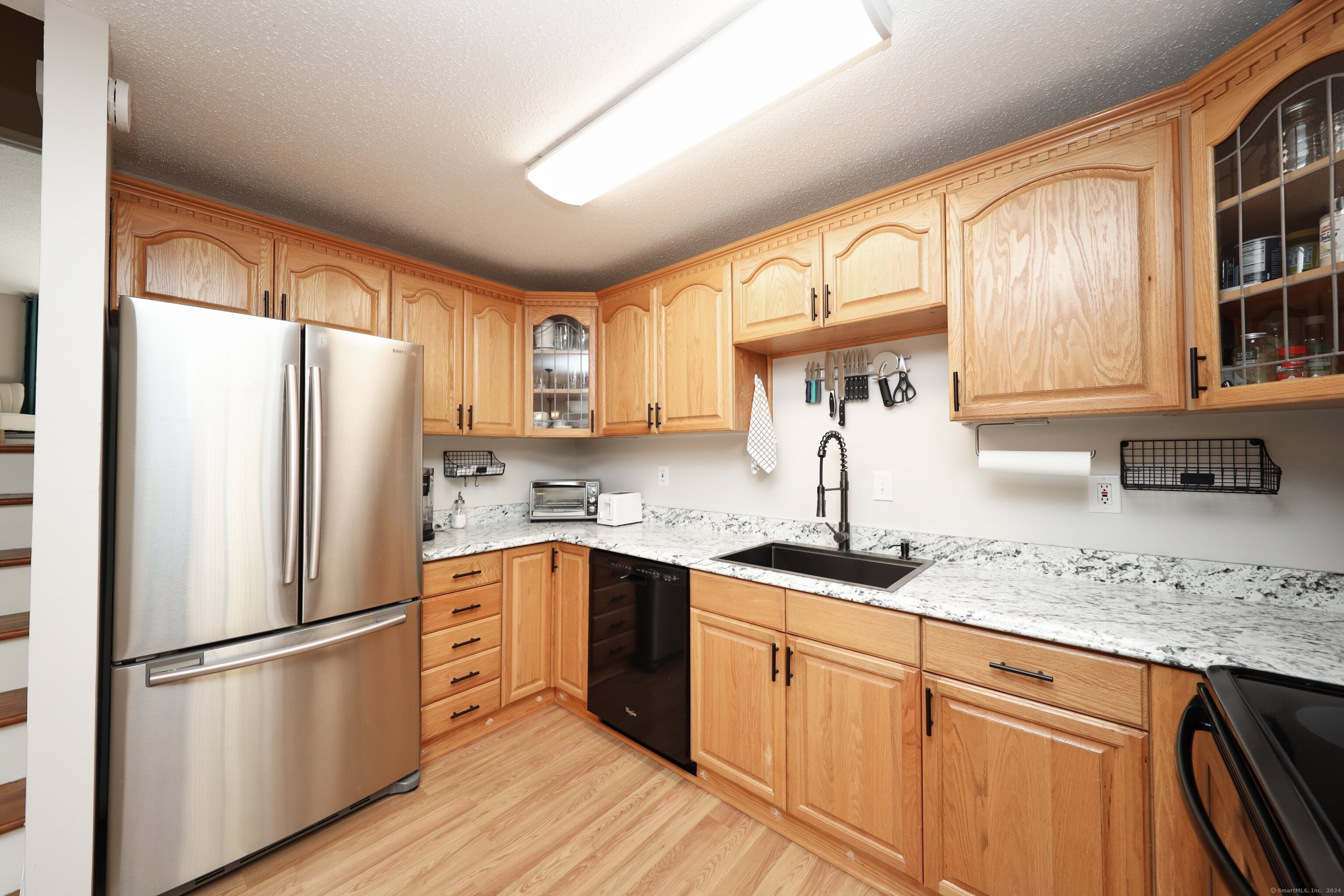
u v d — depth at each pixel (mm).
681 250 2590
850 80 1408
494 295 2670
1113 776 1132
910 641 1424
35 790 1165
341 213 2197
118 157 1780
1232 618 1256
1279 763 675
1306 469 1343
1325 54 985
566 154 1648
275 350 1586
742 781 1776
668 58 1348
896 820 1437
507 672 2373
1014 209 1478
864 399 2146
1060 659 1201
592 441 3363
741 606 1800
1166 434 1529
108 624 1478
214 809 1476
